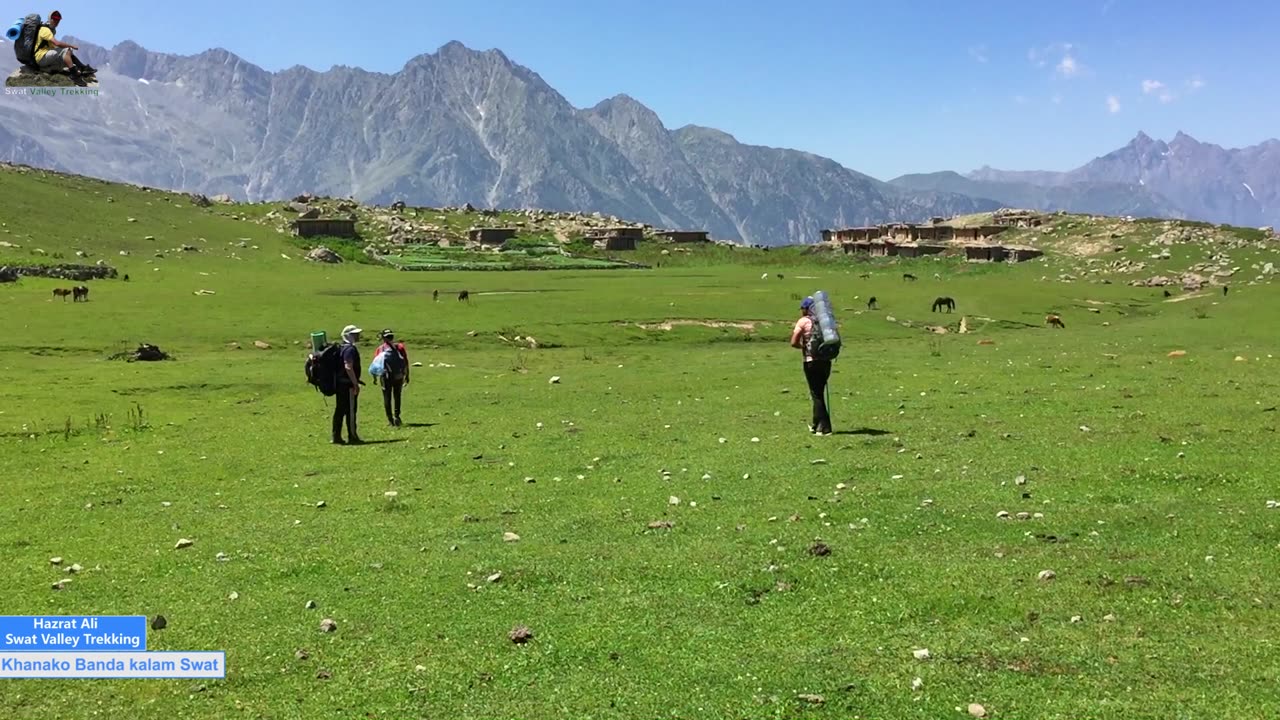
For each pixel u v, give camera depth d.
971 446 22.23
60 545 15.91
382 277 139.12
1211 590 11.77
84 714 9.59
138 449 26.09
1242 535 14.02
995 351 53.53
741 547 14.41
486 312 76.56
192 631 11.70
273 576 13.86
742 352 59.28
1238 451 20.19
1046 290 112.56
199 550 15.39
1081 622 10.95
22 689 10.17
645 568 13.58
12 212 161.38
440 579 13.48
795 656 10.34
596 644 10.87
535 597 12.56
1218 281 174.00
